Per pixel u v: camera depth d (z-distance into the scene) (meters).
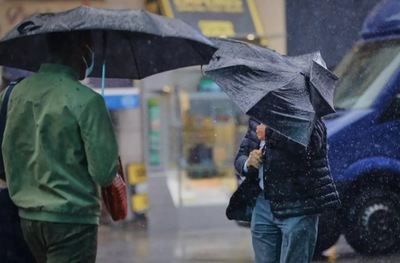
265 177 11.45
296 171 11.32
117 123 32.56
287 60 11.73
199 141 31.09
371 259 19.06
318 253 19.14
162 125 31.20
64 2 32.38
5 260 10.40
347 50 23.08
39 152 8.98
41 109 9.04
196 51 10.48
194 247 24.53
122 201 9.66
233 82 11.16
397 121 19.38
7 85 11.22
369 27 21.56
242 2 33.12
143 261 21.59
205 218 30.41
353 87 20.28
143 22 9.17
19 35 9.47
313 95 11.05
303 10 24.38
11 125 9.23
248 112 10.80
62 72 9.28
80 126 8.89
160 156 30.89
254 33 32.56
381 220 19.14
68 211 8.87
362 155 19.12
